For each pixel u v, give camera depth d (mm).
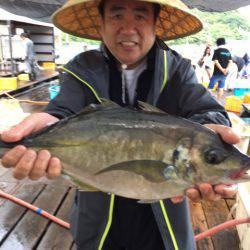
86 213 833
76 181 625
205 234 1293
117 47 719
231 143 612
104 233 809
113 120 607
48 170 579
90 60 801
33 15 4102
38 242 1295
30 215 1458
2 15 5445
